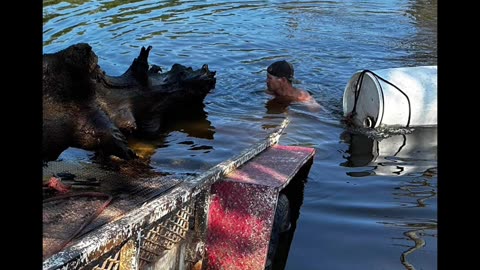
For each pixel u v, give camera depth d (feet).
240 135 12.80
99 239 5.84
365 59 18.93
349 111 14.14
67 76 10.72
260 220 8.01
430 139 12.89
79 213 8.62
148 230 6.84
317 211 9.50
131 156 11.14
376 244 8.54
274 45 20.06
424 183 10.59
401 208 9.59
